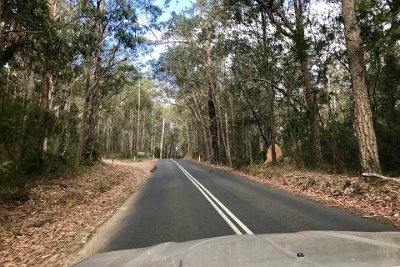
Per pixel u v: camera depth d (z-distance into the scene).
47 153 18.67
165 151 115.00
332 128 22.39
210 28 30.67
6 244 7.95
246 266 2.37
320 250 2.76
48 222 10.23
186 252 3.01
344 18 14.79
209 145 53.06
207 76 41.44
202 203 12.62
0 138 12.97
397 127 19.38
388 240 3.28
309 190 15.34
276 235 3.66
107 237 8.08
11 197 12.64
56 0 19.16
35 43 13.54
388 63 20.11
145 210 11.66
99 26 17.78
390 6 16.83
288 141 33.16
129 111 76.62
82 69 24.67
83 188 16.64
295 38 19.42
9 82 16.42
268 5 20.89
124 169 31.34
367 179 13.36
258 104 31.81
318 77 22.69
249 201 12.78
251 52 25.58
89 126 30.34
